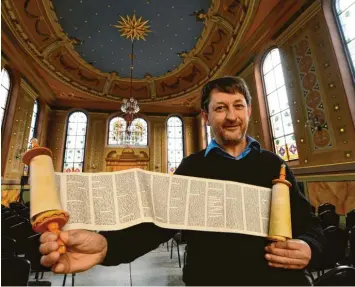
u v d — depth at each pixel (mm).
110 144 14625
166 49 12062
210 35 10539
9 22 8164
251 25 8578
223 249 917
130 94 14867
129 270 3928
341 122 5543
